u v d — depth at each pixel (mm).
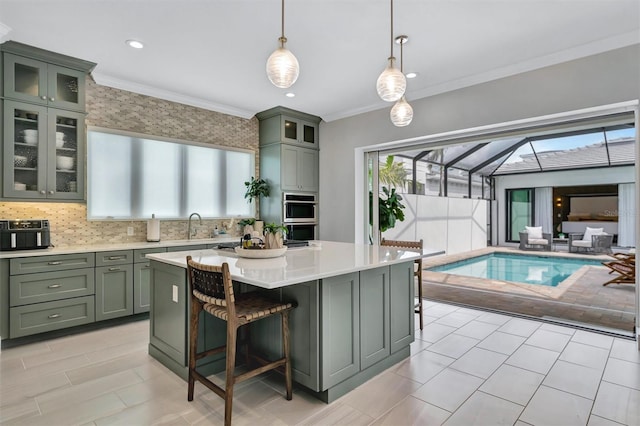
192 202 4750
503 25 2820
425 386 2354
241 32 2949
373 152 5332
